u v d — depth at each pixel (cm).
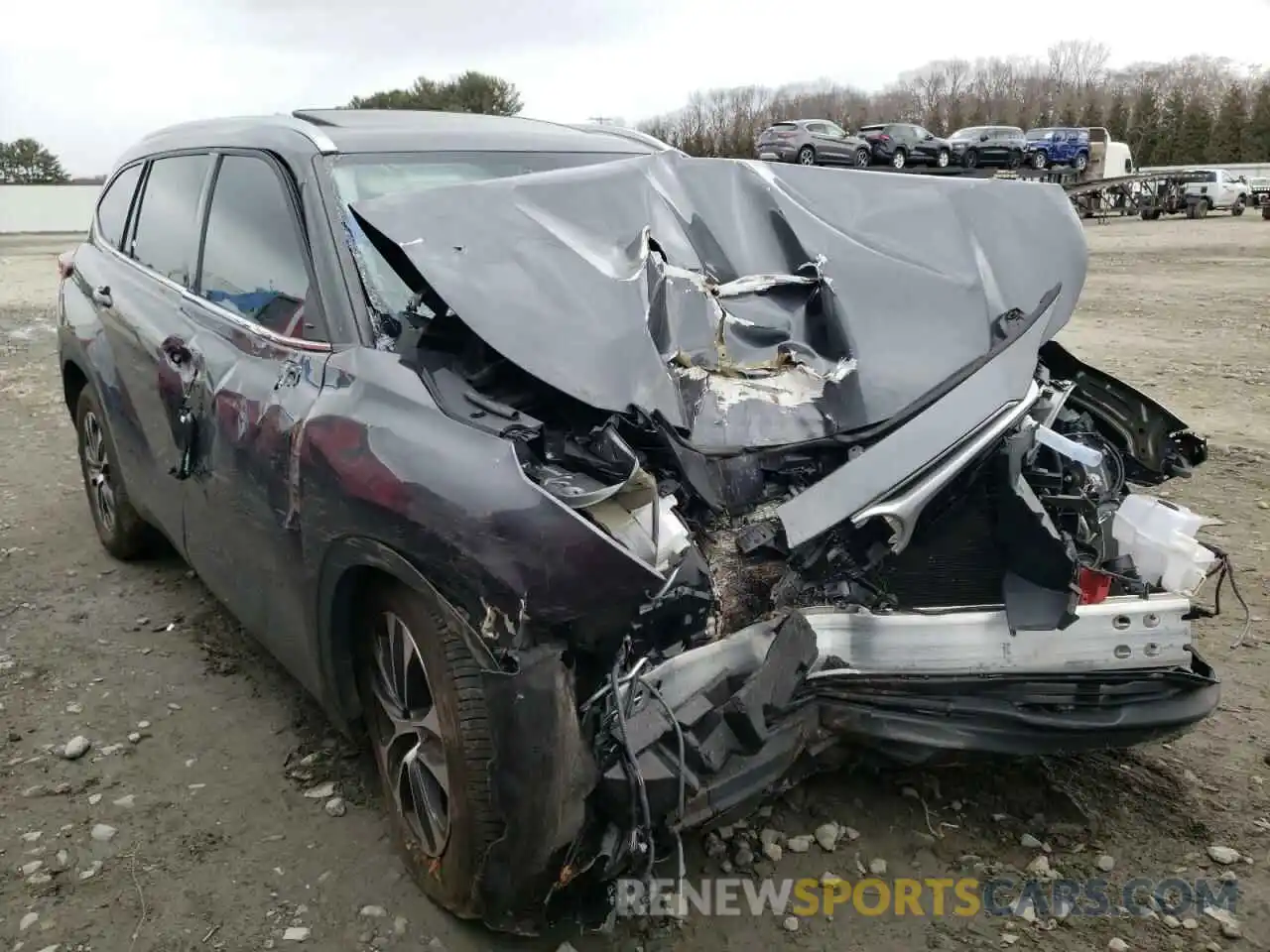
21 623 434
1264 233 2828
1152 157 6819
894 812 305
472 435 236
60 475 649
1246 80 7925
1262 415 780
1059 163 3684
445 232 286
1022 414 269
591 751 228
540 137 399
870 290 321
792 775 262
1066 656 266
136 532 477
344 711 289
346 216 317
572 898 246
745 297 318
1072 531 292
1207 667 291
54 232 4147
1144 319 1303
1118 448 364
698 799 234
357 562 253
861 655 257
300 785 322
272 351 306
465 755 229
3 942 259
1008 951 255
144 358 390
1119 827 299
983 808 307
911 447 257
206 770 331
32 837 299
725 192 357
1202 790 315
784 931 261
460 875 241
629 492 232
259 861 288
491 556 221
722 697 236
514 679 219
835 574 261
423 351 267
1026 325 307
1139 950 255
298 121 371
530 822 223
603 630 223
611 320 274
